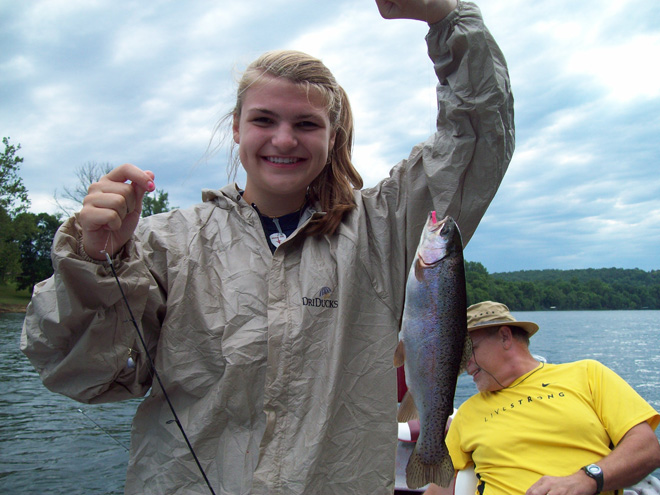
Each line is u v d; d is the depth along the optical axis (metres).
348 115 2.31
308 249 2.01
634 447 2.82
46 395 11.00
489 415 3.34
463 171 2.04
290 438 1.76
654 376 14.78
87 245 1.61
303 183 2.03
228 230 2.03
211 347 1.85
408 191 2.16
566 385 3.19
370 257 2.10
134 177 1.62
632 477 2.77
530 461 3.03
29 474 6.17
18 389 11.59
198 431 1.78
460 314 2.21
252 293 1.90
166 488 1.75
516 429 3.14
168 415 1.85
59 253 1.56
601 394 3.09
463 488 3.43
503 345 3.40
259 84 1.98
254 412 1.80
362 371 1.95
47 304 1.65
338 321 1.91
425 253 2.13
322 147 2.02
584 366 3.26
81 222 1.58
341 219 2.12
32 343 1.68
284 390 1.80
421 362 2.17
